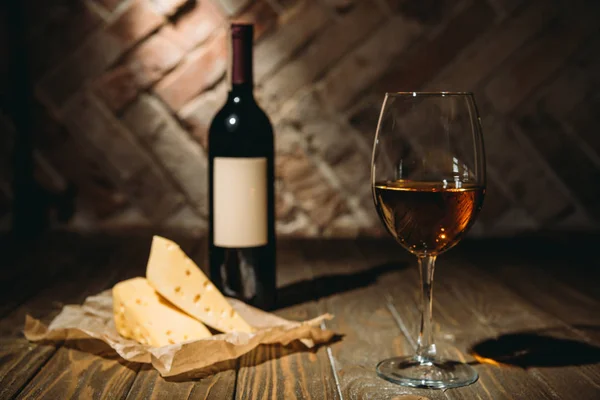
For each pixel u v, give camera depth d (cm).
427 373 86
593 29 193
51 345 96
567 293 128
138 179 194
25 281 134
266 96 192
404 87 193
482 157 83
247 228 112
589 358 93
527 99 195
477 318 112
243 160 111
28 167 192
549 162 196
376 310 116
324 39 191
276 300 122
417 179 84
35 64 190
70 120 191
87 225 195
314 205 195
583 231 196
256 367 89
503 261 157
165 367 84
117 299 97
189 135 193
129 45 189
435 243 82
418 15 192
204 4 189
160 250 97
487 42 193
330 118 193
